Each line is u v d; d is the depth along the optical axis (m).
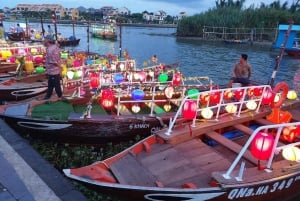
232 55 35.66
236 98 7.52
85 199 4.69
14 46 15.66
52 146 7.41
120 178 4.75
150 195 4.41
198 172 4.98
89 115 7.11
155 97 8.91
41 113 7.29
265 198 5.06
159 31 89.06
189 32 64.50
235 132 6.99
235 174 4.70
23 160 5.47
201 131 6.20
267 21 59.41
